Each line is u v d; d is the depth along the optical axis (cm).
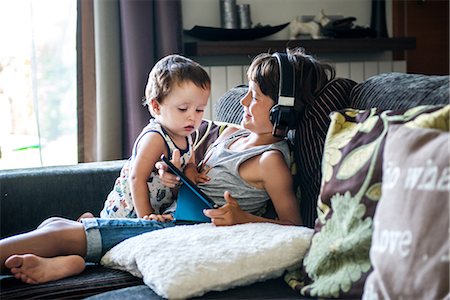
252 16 300
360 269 104
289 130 149
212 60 295
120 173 182
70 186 179
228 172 149
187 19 288
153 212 158
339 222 111
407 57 328
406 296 86
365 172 110
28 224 175
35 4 251
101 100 254
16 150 264
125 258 129
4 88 259
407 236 88
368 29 300
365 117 120
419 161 92
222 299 113
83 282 128
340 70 304
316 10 310
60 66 257
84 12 252
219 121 194
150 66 259
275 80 144
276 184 142
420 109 110
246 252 117
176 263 115
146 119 258
